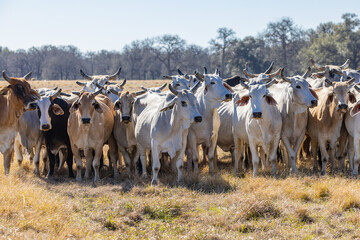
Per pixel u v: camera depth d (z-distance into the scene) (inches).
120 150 529.7
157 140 446.6
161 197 390.6
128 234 299.9
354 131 466.3
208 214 343.3
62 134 502.3
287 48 3472.0
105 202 377.1
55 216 308.8
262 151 508.7
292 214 332.8
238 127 506.3
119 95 543.2
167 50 4303.6
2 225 284.4
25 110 454.0
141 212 347.3
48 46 5359.3
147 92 538.9
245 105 500.4
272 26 3432.6
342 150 510.0
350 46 2908.5
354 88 513.7
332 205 353.4
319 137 491.5
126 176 506.3
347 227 307.0
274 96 531.2
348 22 3102.9
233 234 299.7
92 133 474.9
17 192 349.1
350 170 497.7
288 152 492.1
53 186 435.5
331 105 481.1
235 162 519.5
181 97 426.3
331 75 649.0
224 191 416.8
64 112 506.9
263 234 298.8
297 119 482.9
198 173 465.7
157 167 449.1
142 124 478.3
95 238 283.3
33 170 527.2
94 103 456.8
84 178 498.3
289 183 415.8
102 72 5128.0
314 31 3560.5
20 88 441.4
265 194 375.9
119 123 523.2
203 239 289.9
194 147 490.6
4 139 451.8
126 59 4584.2
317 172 497.7
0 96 446.9
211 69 4271.7
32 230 285.9
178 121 435.2
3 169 484.7
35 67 5285.4
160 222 329.4
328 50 2970.0
